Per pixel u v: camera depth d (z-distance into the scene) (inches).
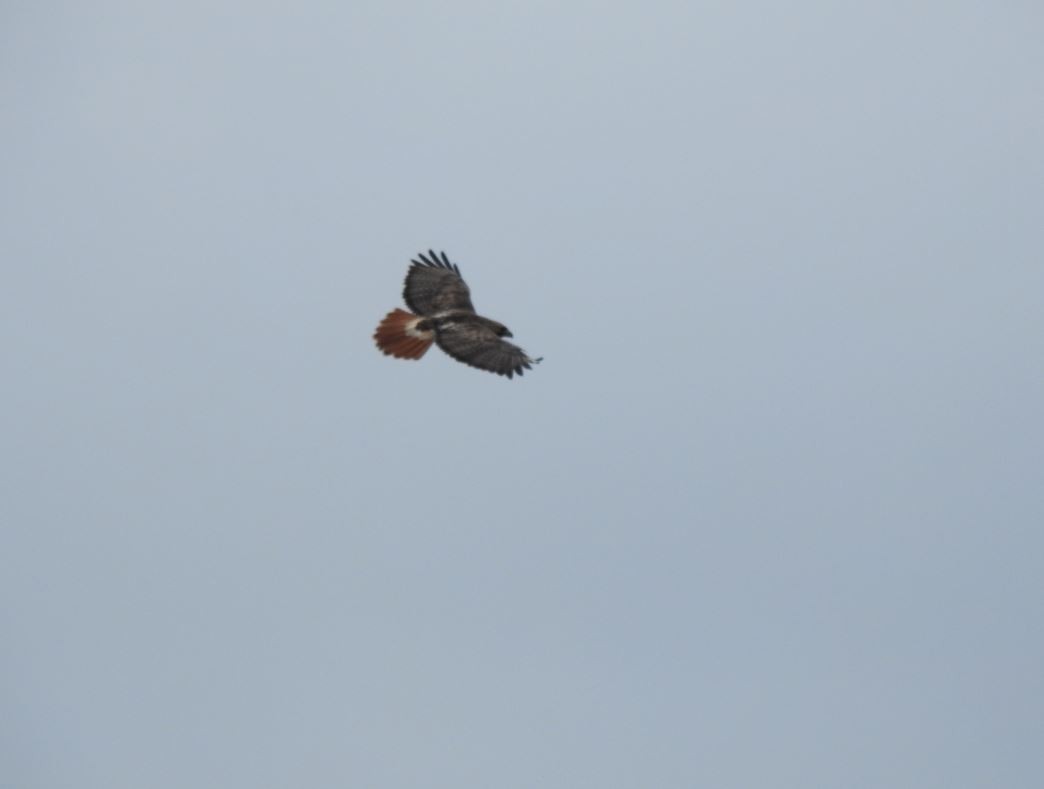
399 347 2375.7
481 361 2354.8
